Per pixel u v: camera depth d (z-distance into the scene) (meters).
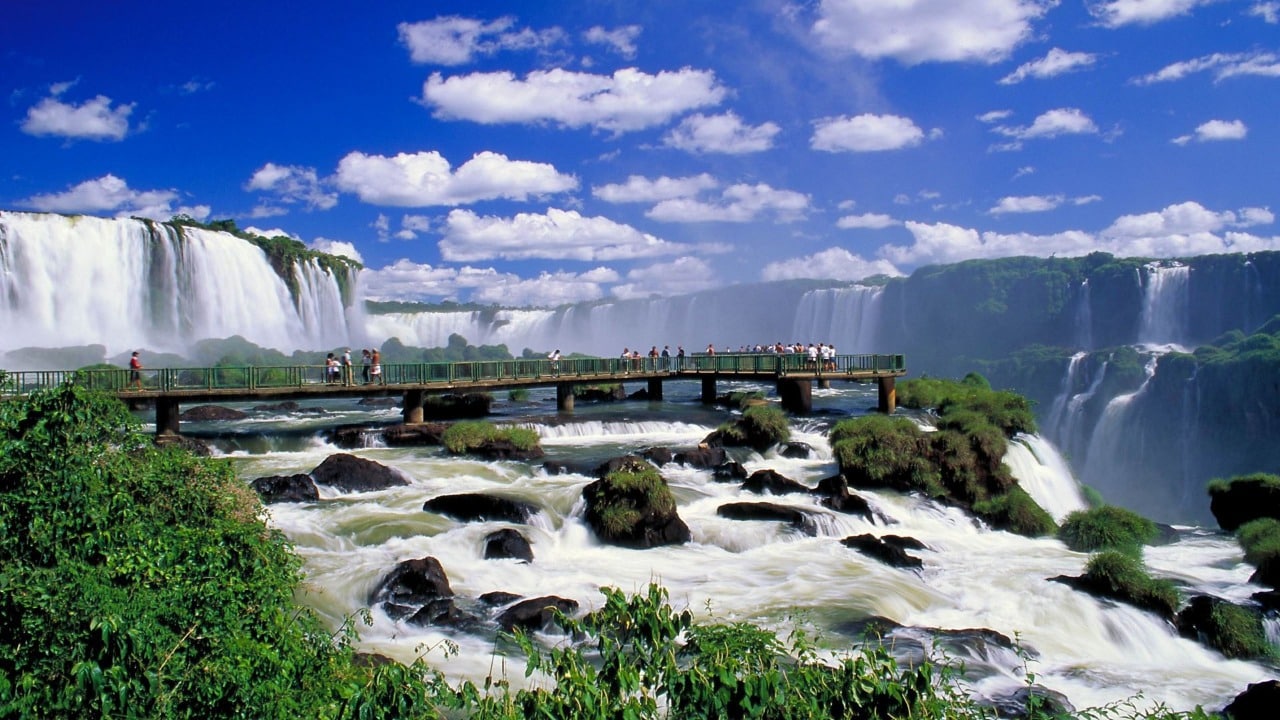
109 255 61.62
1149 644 18.03
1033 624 18.69
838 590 19.22
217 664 8.49
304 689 9.19
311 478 26.34
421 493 26.20
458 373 47.00
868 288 114.00
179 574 10.41
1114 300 103.06
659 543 22.47
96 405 13.38
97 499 11.63
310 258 83.62
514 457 31.64
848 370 44.53
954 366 116.62
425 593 17.86
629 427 39.34
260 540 12.55
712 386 50.62
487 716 7.75
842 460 29.27
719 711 7.15
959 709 12.42
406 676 7.77
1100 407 80.88
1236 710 14.48
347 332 89.38
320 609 17.31
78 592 8.72
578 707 7.24
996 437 29.27
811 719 7.22
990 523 26.67
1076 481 35.84
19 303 56.50
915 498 27.33
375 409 47.41
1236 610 18.34
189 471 15.54
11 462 11.09
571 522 23.31
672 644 8.13
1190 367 73.00
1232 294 93.56
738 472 29.00
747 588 19.41
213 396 34.19
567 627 8.27
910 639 16.45
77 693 7.58
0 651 7.98
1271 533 24.06
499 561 20.58
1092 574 19.72
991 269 124.62
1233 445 68.50
